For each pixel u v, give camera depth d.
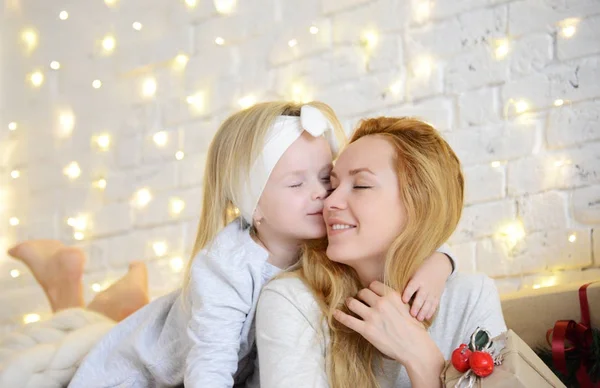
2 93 2.90
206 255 1.24
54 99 2.77
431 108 1.96
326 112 1.27
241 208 1.25
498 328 1.15
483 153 1.87
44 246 2.03
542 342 1.39
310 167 1.22
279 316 1.12
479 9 1.92
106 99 2.64
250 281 1.22
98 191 2.60
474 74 1.91
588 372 1.29
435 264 1.14
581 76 1.77
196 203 2.38
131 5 2.64
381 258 1.12
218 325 1.18
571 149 1.76
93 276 2.56
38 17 2.87
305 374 1.06
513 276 1.80
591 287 1.34
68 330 1.61
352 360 1.10
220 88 2.38
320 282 1.16
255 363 1.30
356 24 2.12
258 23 2.33
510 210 1.82
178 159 2.44
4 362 1.44
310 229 1.20
